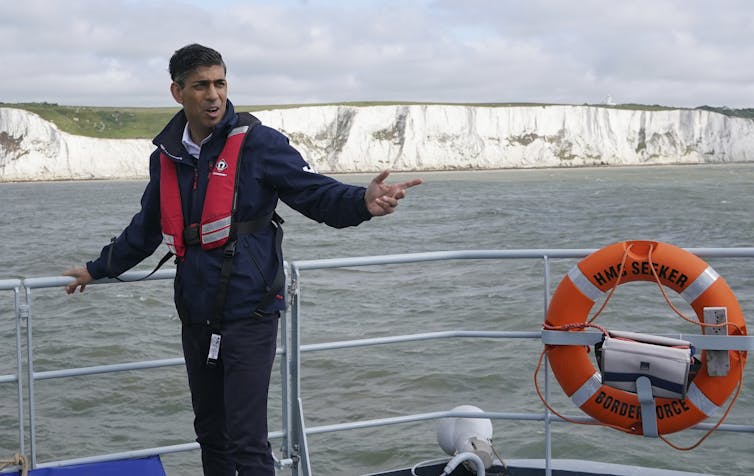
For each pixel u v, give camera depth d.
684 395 2.80
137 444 7.44
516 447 7.14
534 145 151.00
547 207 44.84
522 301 13.86
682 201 46.94
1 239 32.34
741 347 2.81
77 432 7.75
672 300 12.75
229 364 2.67
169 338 11.61
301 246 27.09
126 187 102.31
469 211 43.25
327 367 9.44
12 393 8.89
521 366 9.23
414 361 9.58
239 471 2.69
